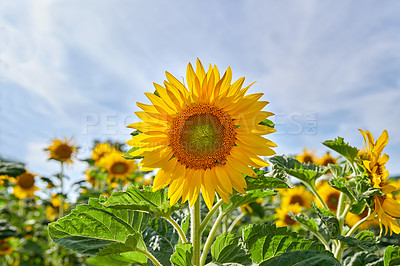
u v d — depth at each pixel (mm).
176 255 526
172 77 556
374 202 652
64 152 1635
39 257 1753
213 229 632
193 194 581
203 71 571
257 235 646
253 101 575
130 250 580
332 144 682
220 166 591
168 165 571
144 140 561
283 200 1395
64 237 600
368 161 640
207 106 575
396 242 1107
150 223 752
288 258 585
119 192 583
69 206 1859
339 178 677
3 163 1560
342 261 783
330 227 659
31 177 1847
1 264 1745
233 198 633
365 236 679
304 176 763
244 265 568
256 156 579
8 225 1568
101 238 619
